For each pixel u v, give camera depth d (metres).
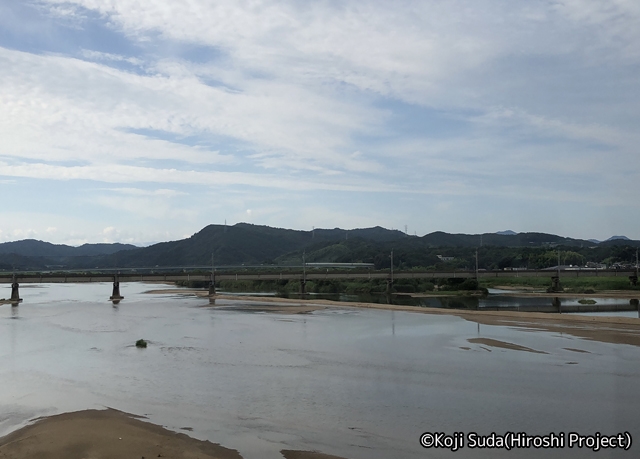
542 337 57.06
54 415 30.27
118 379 38.53
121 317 80.75
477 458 23.77
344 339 56.50
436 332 61.53
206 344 53.47
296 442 25.89
